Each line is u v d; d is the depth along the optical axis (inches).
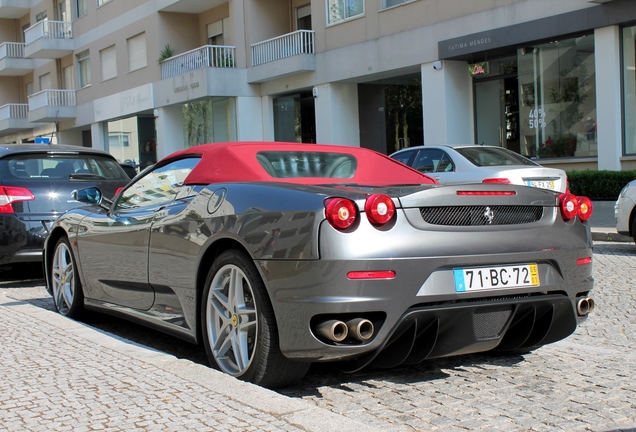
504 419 140.8
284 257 144.9
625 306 256.1
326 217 141.3
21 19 1716.3
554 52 692.7
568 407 147.8
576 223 168.4
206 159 189.9
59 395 144.1
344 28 877.8
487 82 779.4
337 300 138.6
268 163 184.2
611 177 623.2
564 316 165.3
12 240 317.4
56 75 1535.4
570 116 689.0
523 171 424.2
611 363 181.5
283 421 126.4
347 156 201.6
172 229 179.9
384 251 141.1
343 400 154.2
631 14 607.2
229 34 1122.7
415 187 153.2
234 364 162.2
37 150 336.8
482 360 186.9
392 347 150.5
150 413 131.6
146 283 193.8
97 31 1355.8
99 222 220.7
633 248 422.9
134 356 173.9
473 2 729.6
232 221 158.9
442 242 146.6
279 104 1033.5
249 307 157.9
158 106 1167.0
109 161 360.8
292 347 144.4
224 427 123.5
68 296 246.4
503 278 152.9
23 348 186.4
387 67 826.8
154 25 1177.4
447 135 772.0
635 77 631.8
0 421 130.1
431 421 140.2
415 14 790.5
